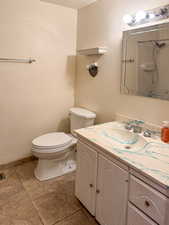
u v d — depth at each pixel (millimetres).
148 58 1626
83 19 2434
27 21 2188
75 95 2781
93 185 1513
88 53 2211
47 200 1835
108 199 1356
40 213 1670
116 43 1936
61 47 2520
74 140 2305
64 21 2473
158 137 1531
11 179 2152
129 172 1152
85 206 1657
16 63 2205
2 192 1921
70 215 1661
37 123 2523
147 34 1605
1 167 2338
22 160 2498
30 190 1971
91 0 2182
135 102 1805
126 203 1196
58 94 2629
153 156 1213
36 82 2402
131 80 1814
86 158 1571
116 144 1471
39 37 2312
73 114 2398
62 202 1816
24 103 2361
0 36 2043
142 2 1620
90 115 2219
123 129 1709
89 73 2408
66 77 2652
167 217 951
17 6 2092
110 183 1322
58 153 2037
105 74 2139
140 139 1524
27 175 2244
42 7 2264
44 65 2422
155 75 1586
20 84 2283
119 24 1874
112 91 2064
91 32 2297
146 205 1042
